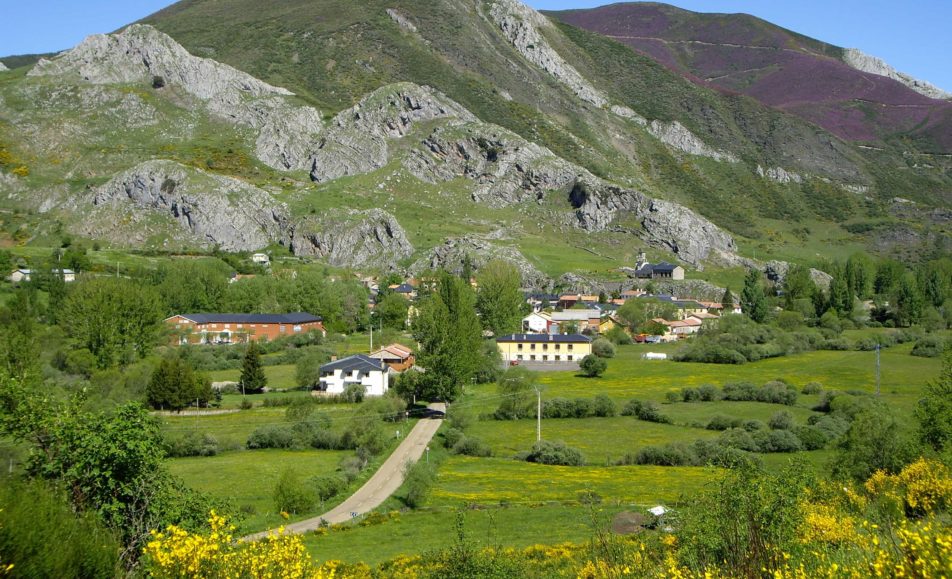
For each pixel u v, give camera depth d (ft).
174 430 294.46
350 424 296.10
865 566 59.11
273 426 299.58
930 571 49.37
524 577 120.06
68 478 89.66
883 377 400.06
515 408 342.44
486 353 457.68
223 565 71.67
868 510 114.62
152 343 444.14
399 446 288.51
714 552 75.61
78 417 95.50
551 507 209.26
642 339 597.11
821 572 62.13
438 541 177.99
